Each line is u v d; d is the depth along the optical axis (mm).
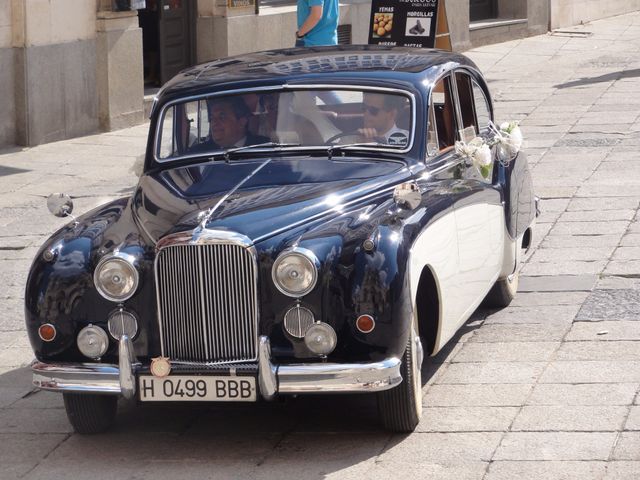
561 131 14977
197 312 6191
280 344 6133
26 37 14719
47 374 6348
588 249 9805
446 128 7719
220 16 18156
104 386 6266
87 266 6387
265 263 6113
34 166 13992
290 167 7062
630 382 6918
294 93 7371
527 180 8805
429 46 14625
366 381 6000
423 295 6820
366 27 21672
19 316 9039
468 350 7680
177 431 6793
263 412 6996
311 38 13703
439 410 6715
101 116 16031
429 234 6559
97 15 15773
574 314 8250
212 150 7422
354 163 7082
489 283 7848
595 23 27969
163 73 17844
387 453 6207
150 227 6500
